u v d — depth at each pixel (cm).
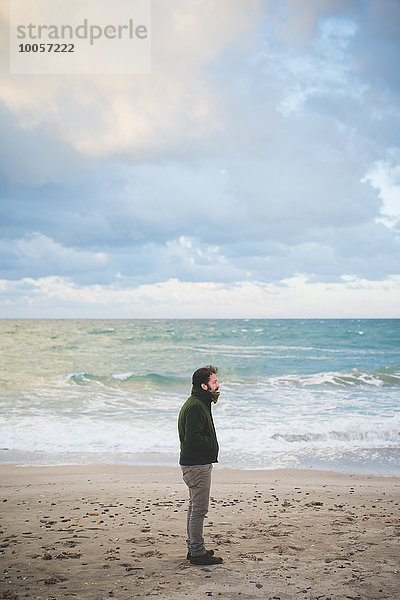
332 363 2669
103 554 437
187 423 402
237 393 1783
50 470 877
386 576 382
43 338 4266
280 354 3119
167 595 345
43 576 382
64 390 1806
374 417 1352
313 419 1330
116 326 7425
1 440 1108
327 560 420
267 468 909
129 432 1181
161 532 507
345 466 925
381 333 4969
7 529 519
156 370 2392
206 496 412
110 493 696
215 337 4491
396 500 668
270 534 502
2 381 1980
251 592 351
